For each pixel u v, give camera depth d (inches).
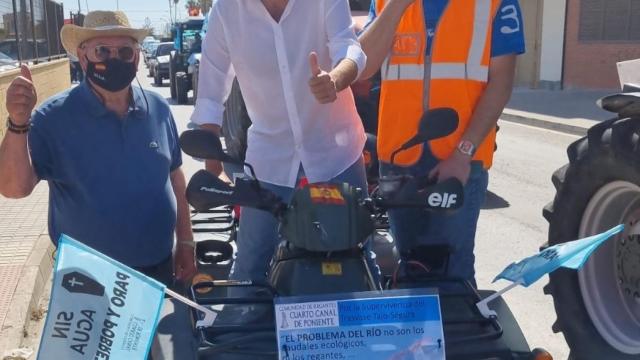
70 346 92.4
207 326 109.7
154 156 147.4
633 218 140.3
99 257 96.7
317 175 137.0
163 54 1386.6
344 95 138.5
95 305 94.3
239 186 116.0
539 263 107.0
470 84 140.6
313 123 135.3
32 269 226.8
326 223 110.0
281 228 115.4
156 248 151.3
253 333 109.8
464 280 127.3
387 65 147.6
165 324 118.7
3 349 178.1
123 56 138.7
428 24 141.3
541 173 413.7
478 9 138.3
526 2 924.6
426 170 146.6
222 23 133.0
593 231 146.2
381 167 153.9
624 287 144.2
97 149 142.1
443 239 146.1
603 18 850.1
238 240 138.9
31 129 138.4
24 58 637.3
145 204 146.6
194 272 159.9
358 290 108.1
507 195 357.4
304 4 128.0
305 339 100.0
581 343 149.0
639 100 131.4
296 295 107.0
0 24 546.3
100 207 144.3
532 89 922.7
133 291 96.9
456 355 106.9
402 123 146.6
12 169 131.3
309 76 131.4
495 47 139.7
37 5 728.3
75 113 141.2
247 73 133.7
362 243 115.6
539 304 213.6
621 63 153.6
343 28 128.2
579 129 586.9
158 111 151.8
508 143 534.0
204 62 137.9
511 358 108.2
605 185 140.5
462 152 135.8
